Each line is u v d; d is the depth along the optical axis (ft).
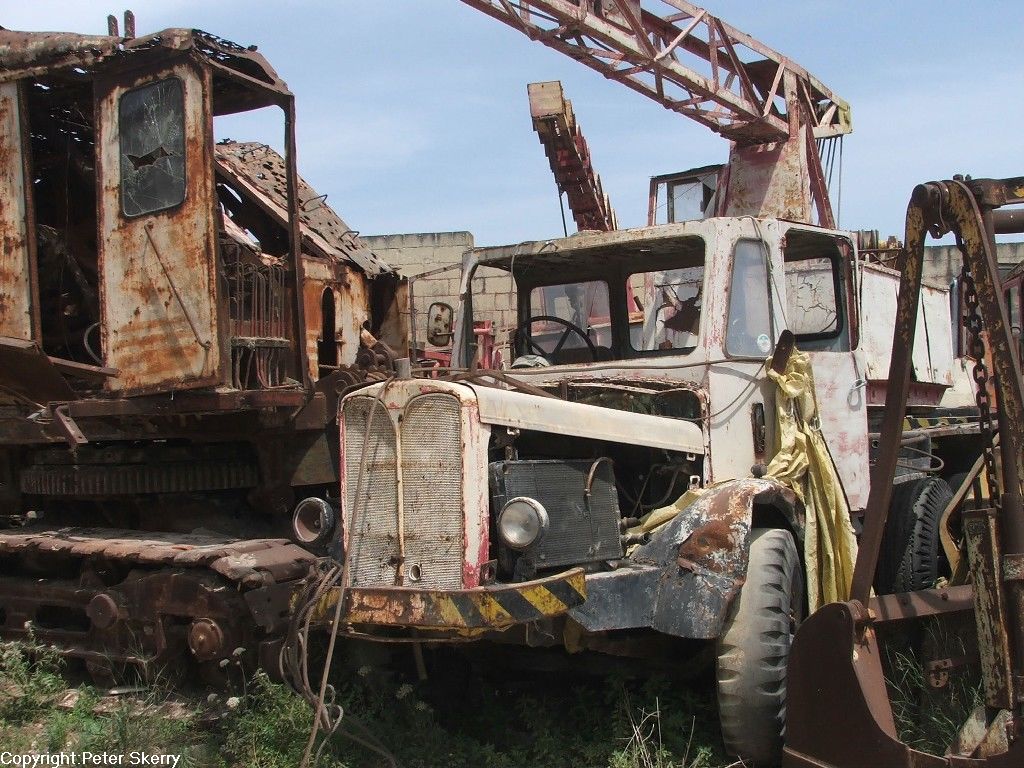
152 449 20.97
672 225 18.70
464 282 21.42
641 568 15.10
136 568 18.39
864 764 12.68
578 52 38.47
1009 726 12.15
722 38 41.98
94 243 23.50
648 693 16.44
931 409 33.76
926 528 21.93
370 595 14.16
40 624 19.69
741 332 18.33
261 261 20.51
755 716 14.62
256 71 19.85
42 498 23.59
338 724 14.58
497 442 15.03
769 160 43.78
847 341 20.47
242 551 17.31
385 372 20.31
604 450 16.80
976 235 12.61
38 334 19.77
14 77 20.11
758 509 16.83
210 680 17.84
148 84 18.94
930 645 15.94
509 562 14.56
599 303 20.86
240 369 19.60
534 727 16.29
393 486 14.99
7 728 16.35
